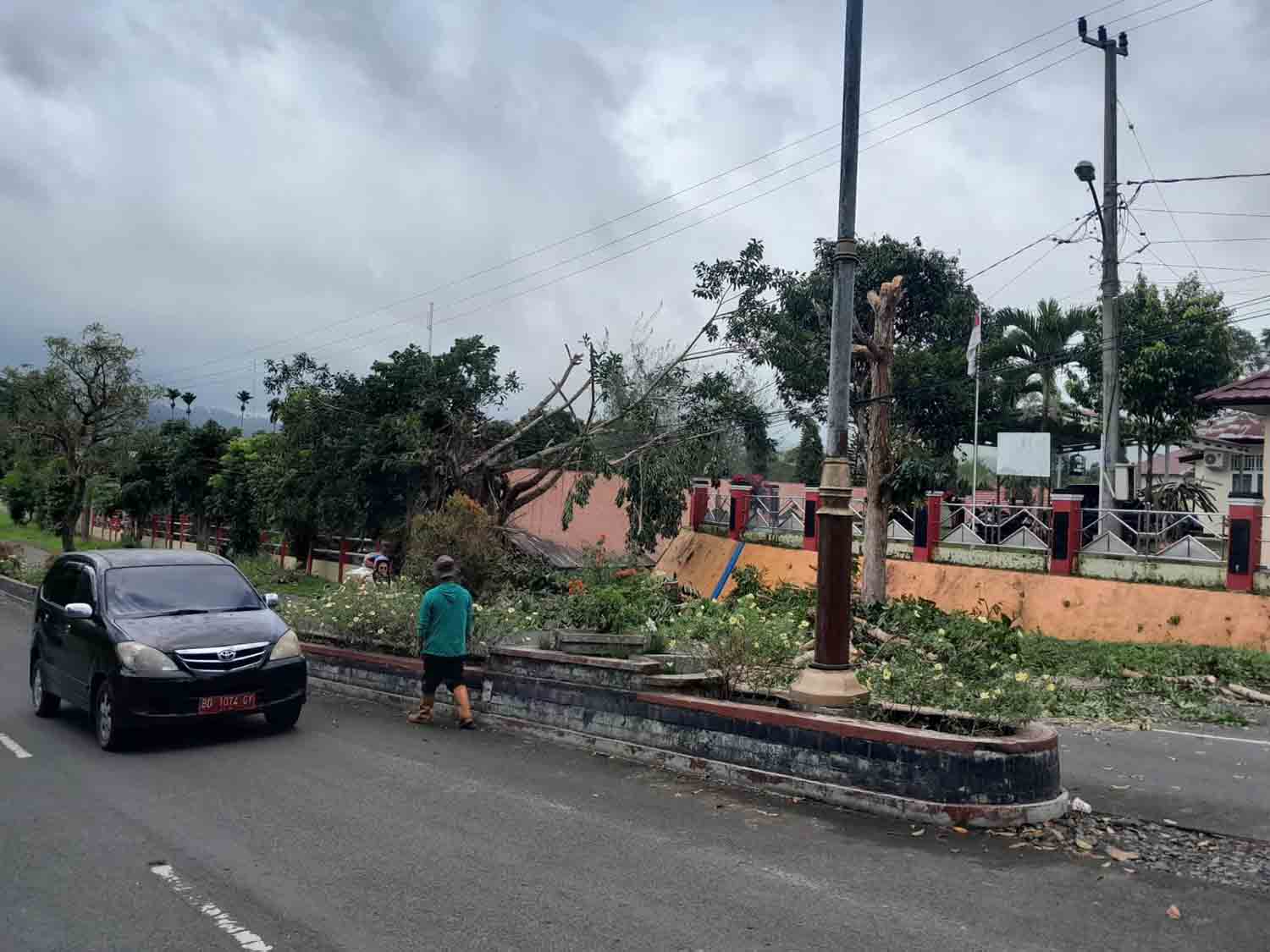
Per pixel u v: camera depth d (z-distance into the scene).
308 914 4.97
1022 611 18.98
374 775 7.95
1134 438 28.66
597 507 30.62
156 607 9.80
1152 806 7.21
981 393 28.59
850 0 8.63
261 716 10.66
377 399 24.88
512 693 9.90
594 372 23.73
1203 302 26.58
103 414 35.81
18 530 56.72
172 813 6.83
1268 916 5.02
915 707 7.27
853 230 8.70
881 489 17.81
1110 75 20.66
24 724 10.38
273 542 32.72
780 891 5.30
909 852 5.98
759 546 24.67
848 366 8.65
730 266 23.14
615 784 7.63
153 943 4.62
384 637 12.00
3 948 4.57
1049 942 4.66
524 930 4.76
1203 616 16.70
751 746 7.57
